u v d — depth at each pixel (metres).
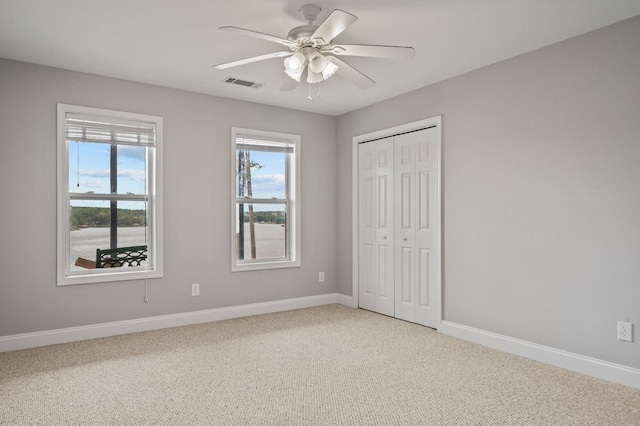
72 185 3.79
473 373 2.97
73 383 2.78
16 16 2.73
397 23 2.84
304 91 4.36
